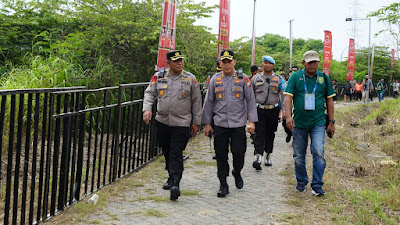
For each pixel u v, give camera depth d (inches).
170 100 197.5
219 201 195.5
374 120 598.9
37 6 486.0
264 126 264.8
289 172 255.1
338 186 220.2
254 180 237.3
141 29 448.5
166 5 288.8
